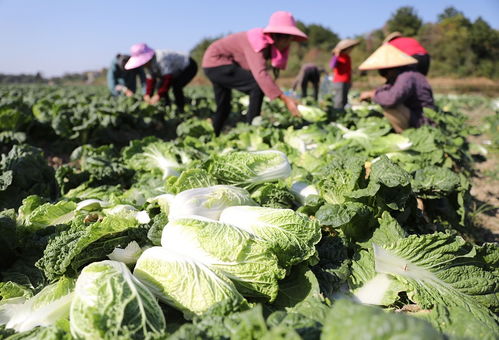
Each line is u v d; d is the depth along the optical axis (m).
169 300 2.43
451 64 60.00
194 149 5.98
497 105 20.80
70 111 9.39
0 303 2.74
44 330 2.14
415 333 1.42
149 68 11.05
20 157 4.82
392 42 9.02
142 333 2.08
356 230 3.32
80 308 2.17
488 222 5.67
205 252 2.54
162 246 2.74
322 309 2.22
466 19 64.88
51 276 2.65
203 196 3.15
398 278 2.83
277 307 2.62
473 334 2.28
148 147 5.99
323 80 19.80
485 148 10.58
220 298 2.37
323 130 7.47
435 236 2.92
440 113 9.86
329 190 3.63
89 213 3.38
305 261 2.82
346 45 12.41
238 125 8.08
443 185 4.12
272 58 7.48
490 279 2.97
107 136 9.26
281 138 7.42
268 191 3.79
